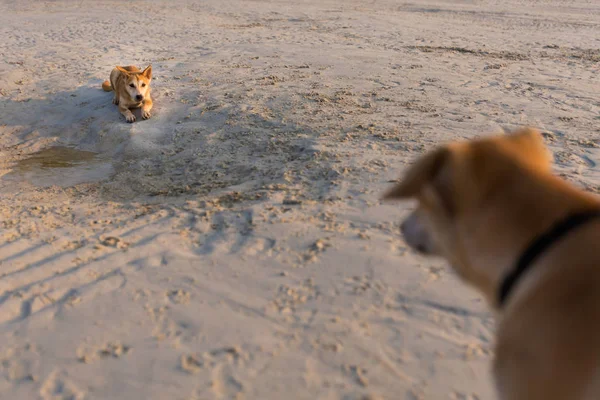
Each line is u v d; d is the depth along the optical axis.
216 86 10.05
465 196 1.63
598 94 9.05
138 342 3.16
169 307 3.49
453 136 6.87
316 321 3.26
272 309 3.40
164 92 9.95
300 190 5.40
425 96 8.88
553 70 10.95
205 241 4.42
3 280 3.99
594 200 1.60
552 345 1.43
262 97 9.12
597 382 1.35
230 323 3.29
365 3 24.42
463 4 24.31
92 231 4.93
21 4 23.69
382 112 8.07
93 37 15.84
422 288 3.51
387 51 12.88
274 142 7.18
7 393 2.82
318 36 15.40
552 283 1.49
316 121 7.76
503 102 8.47
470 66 11.22
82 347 3.14
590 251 1.47
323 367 2.88
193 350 3.06
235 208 5.10
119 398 2.74
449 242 1.74
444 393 2.67
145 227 4.86
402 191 1.67
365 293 3.50
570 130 7.05
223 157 6.99
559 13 21.52
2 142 8.88
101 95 10.34
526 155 1.74
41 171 7.64
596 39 15.22
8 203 6.27
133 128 8.59
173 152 7.61
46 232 5.00
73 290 3.78
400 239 4.15
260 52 12.96
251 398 2.69
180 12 21.09
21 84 11.12
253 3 23.94
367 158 6.11
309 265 3.87
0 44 14.82
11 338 3.27
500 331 1.64
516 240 1.60
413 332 3.12
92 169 7.61
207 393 2.73
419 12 21.53
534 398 1.46
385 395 2.67
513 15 20.69
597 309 1.39
